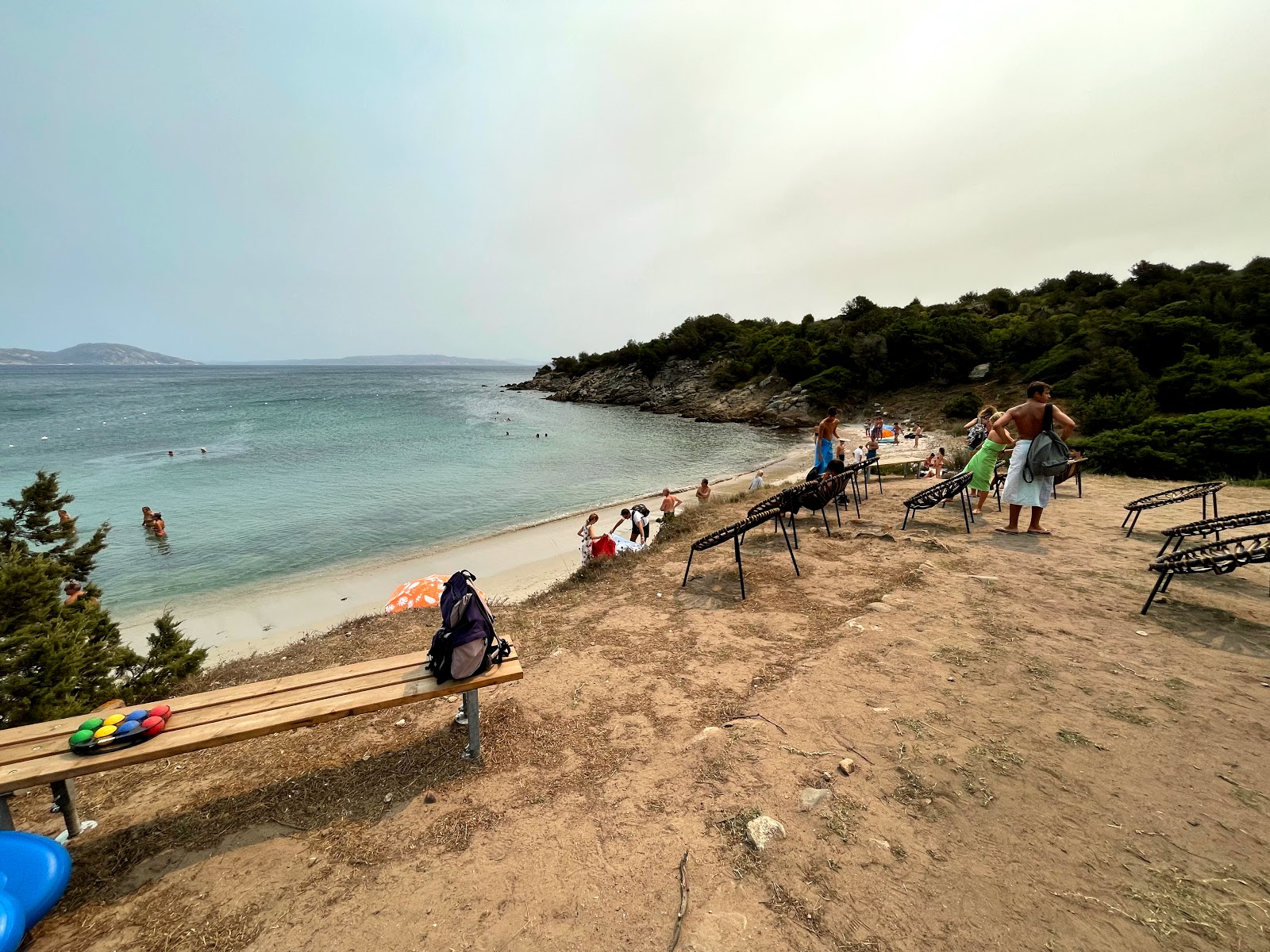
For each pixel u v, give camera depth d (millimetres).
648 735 3594
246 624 10242
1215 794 2682
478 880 2512
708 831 2693
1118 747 3066
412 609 7289
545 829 2803
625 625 5488
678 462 28953
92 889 2613
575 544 14586
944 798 2771
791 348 52062
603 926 2238
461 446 33688
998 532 7473
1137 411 18922
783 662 4449
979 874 2330
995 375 39656
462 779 3275
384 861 2674
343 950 2211
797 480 16688
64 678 4934
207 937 2314
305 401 68875
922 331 43656
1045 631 4492
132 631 10055
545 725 3807
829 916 2193
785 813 2752
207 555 14250
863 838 2562
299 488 21891
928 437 32750
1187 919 2057
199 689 5480
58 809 3156
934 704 3582
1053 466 6992
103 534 7316
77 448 31891
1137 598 5066
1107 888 2221
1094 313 38500
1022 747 3111
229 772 3516
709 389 58969
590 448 33594
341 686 3299
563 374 91312
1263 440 11680
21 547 6406
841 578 6191
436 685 3285
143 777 3557
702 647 4844
